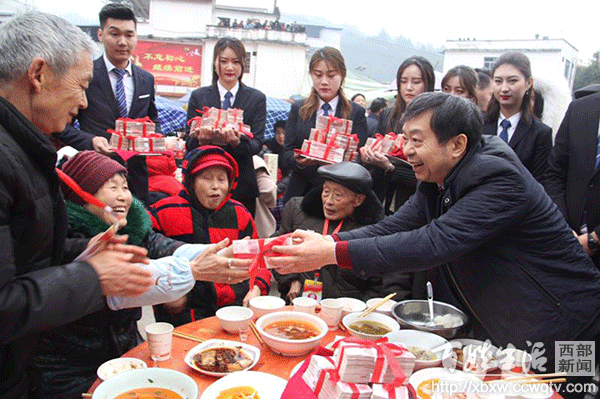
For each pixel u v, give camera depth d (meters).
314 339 1.75
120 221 1.39
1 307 1.16
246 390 1.50
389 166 3.32
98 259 1.33
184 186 2.76
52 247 1.48
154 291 1.75
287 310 2.20
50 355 1.91
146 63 18.97
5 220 1.26
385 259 1.83
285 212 3.16
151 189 3.82
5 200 1.24
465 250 1.83
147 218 2.21
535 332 1.92
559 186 3.01
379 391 1.28
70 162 2.04
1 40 1.31
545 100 4.25
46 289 1.21
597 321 1.99
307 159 3.41
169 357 1.75
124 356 1.75
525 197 1.84
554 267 1.94
